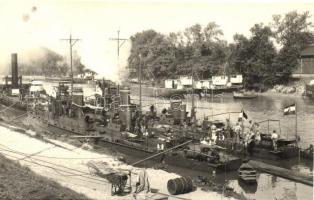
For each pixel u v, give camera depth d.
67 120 48.03
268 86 102.56
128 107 41.78
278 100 87.81
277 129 50.72
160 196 24.98
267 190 28.28
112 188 24.95
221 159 32.28
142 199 23.97
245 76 106.56
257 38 102.94
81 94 48.53
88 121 45.47
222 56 119.81
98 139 41.38
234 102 86.06
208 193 26.45
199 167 32.03
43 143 41.03
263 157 36.44
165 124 44.72
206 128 42.91
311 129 50.69
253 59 104.06
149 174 30.78
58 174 29.33
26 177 24.88
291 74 100.69
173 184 26.00
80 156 36.00
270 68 101.75
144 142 37.91
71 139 43.16
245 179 29.34
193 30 121.00
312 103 80.31
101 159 35.09
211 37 120.56
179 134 40.72
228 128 39.66
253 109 72.38
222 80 105.62
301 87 95.31
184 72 123.81
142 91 105.00
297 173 31.48
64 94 55.31
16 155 35.25
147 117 44.44
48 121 52.34
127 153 37.88
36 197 21.06
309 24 100.38
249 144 37.50
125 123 41.31
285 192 27.73
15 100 72.12
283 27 101.12
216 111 69.75
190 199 24.97
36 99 64.69
